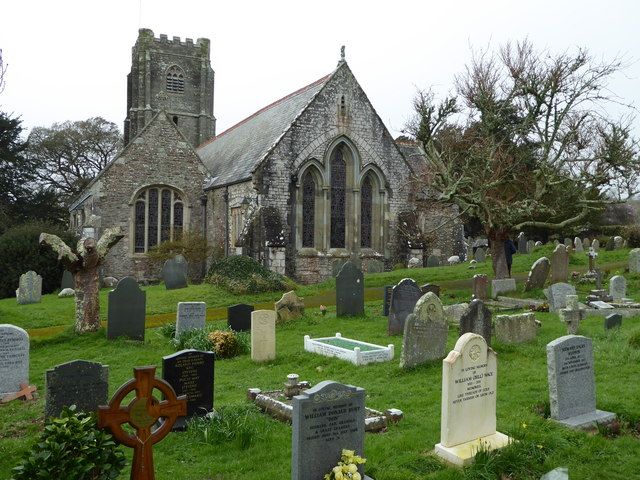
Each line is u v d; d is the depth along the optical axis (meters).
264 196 26.11
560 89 21.58
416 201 29.75
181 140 31.59
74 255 15.46
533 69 23.61
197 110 47.19
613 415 7.86
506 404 8.39
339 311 17.42
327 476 5.86
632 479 6.32
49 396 7.57
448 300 19.50
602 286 20.86
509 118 25.14
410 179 28.44
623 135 21.92
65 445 5.39
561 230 40.00
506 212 20.66
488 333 11.95
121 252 29.88
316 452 5.97
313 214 27.80
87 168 56.44
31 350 14.43
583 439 7.14
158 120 31.12
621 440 7.27
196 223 31.88
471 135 26.09
